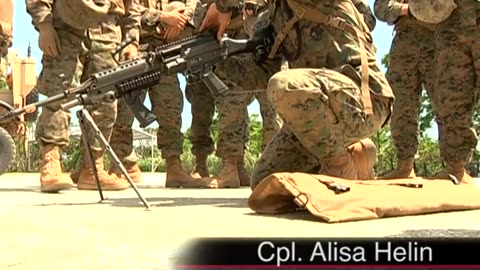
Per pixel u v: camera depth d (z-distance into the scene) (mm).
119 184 6352
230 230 2789
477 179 8164
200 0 6918
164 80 7609
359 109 4145
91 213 3561
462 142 6242
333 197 3377
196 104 8320
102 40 6586
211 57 4457
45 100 4434
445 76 6227
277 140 4613
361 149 4523
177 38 7242
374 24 4992
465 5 6074
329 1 4359
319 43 4391
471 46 6113
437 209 3717
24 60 10312
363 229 2875
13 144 5574
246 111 7770
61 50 6332
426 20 6195
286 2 4500
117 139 7910
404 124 7207
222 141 7688
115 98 4348
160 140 7672
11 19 9125
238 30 5586
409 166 7258
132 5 6996
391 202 3514
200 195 5520
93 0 6266
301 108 3994
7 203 4359
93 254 2207
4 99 10320
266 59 4691
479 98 6363
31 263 2084
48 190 5934
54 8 6328
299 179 3463
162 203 4406
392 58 7246
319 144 4125
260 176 4562
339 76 4125
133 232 2717
